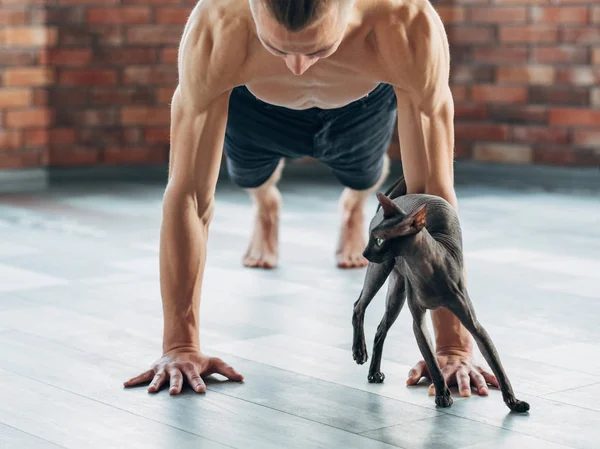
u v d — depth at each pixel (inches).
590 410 88.5
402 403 90.4
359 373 100.2
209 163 97.0
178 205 96.8
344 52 89.9
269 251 157.5
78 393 93.6
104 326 119.6
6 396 92.7
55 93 257.4
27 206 219.8
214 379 98.1
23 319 123.0
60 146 259.0
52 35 255.8
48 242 177.6
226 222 198.5
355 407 89.3
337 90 97.8
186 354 97.7
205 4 91.6
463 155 260.7
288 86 96.8
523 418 86.2
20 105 254.1
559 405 89.8
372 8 88.4
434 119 94.1
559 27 246.8
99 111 260.7
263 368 102.1
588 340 113.7
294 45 76.7
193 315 99.0
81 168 261.1
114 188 246.7
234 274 151.5
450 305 86.4
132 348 109.8
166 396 92.7
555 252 166.2
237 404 90.2
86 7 256.7
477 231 185.9
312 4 74.7
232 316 125.2
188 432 82.9
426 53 90.0
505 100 254.4
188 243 97.4
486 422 85.2
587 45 244.2
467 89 258.2
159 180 259.6
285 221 198.5
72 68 257.9
